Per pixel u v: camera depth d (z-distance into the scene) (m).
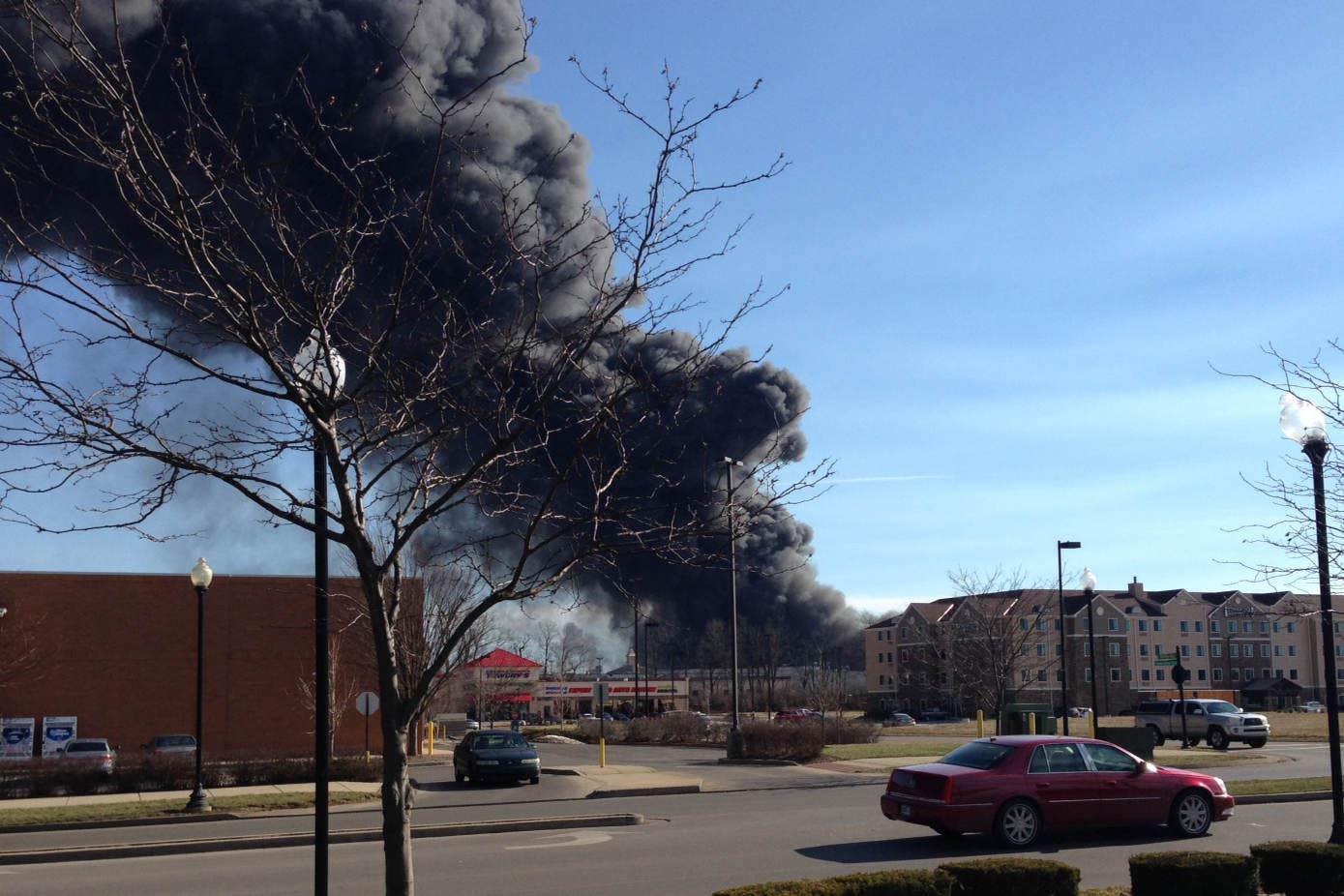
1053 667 86.75
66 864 15.29
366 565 5.96
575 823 18.14
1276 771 27.17
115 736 37.12
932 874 8.28
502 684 77.50
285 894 12.29
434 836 17.39
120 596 37.78
